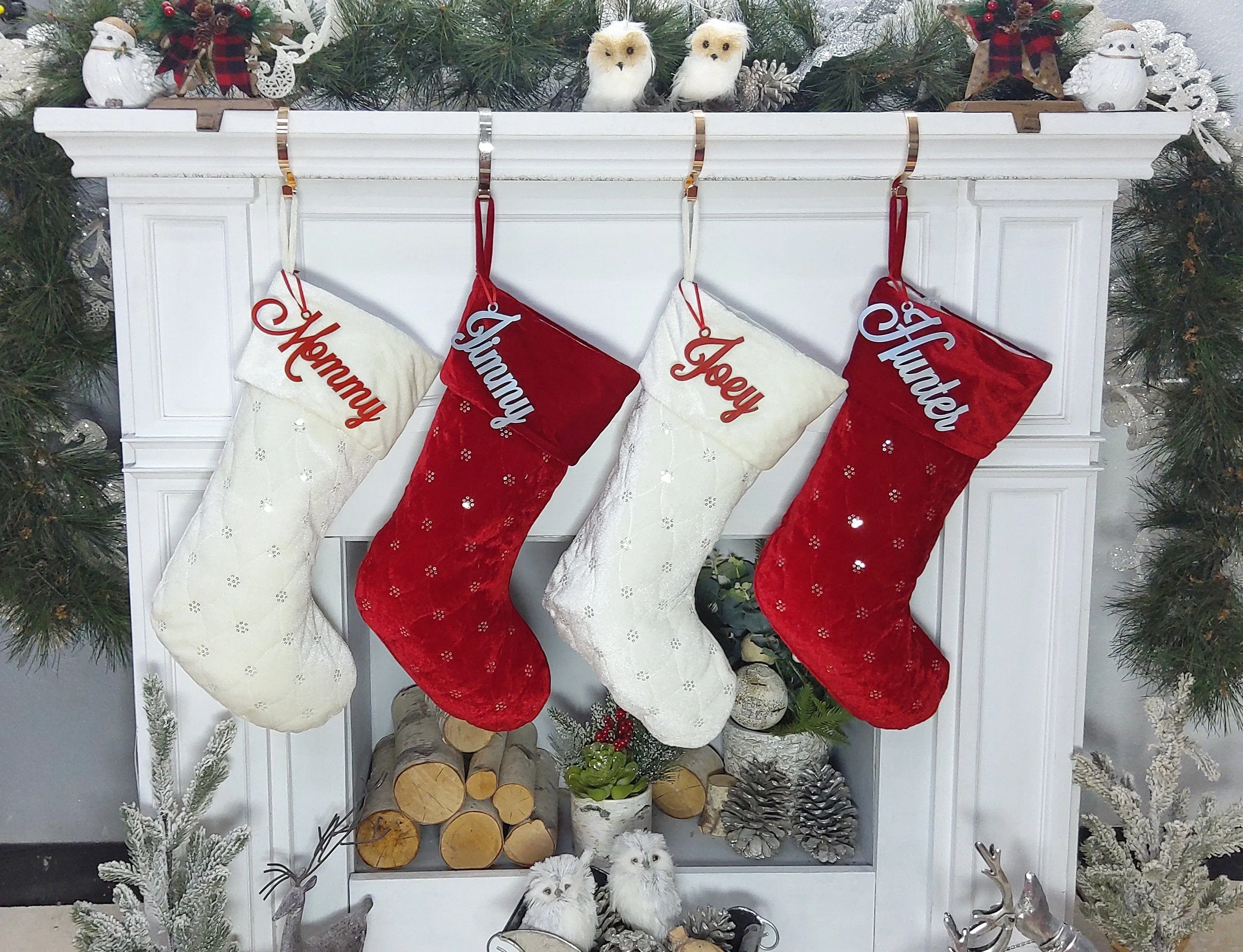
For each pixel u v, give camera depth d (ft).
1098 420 4.66
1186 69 4.48
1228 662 5.12
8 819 6.01
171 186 4.26
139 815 4.45
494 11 4.49
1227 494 5.12
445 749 5.26
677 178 4.24
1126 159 4.32
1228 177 4.91
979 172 4.28
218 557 4.17
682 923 4.71
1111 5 5.27
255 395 4.20
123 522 5.11
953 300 4.57
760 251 4.48
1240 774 6.09
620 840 4.82
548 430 4.24
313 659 4.41
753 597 5.66
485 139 4.04
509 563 4.44
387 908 5.06
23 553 4.88
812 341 4.56
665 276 4.49
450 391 4.30
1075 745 4.94
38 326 4.75
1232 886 4.75
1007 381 4.17
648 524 4.28
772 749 5.46
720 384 4.22
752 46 4.60
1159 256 5.08
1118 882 4.73
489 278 4.33
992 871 4.50
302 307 4.15
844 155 4.19
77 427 5.11
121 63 4.00
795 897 5.15
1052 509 4.74
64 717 5.90
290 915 4.50
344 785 4.97
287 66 4.14
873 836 5.15
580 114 4.03
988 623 4.82
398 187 4.34
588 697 6.01
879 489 4.28
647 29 4.50
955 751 4.92
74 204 4.79
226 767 4.56
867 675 4.38
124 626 5.10
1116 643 5.64
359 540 4.87
